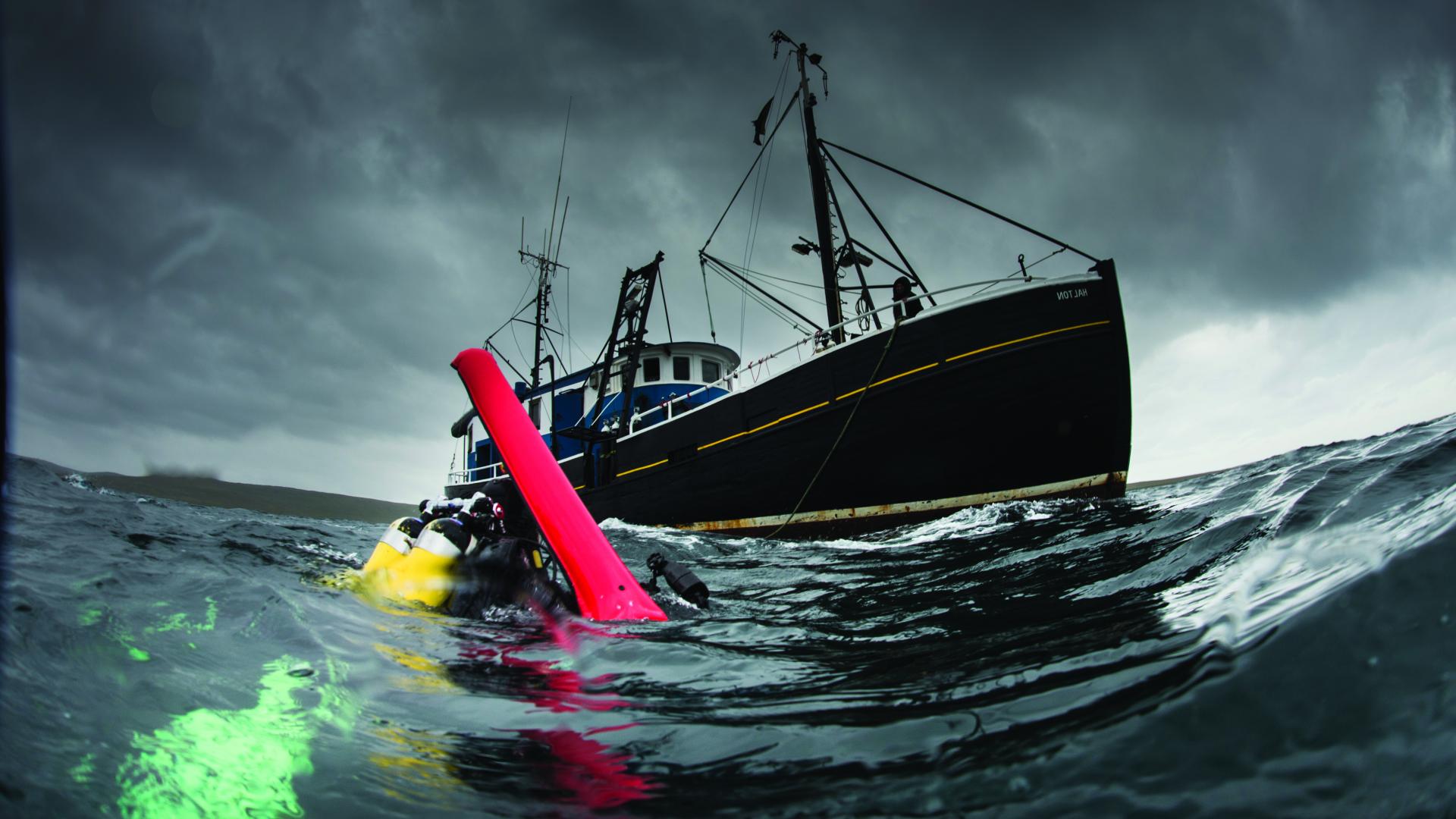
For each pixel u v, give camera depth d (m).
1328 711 0.98
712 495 14.28
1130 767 1.00
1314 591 1.41
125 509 7.10
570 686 2.01
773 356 13.26
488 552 3.76
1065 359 10.69
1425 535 1.39
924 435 11.55
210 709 1.45
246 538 6.15
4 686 1.28
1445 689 0.93
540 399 20.81
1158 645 1.56
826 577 5.72
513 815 1.09
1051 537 6.46
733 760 1.33
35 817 0.87
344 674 1.94
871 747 1.32
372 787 1.18
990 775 1.08
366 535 9.59
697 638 2.82
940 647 2.37
